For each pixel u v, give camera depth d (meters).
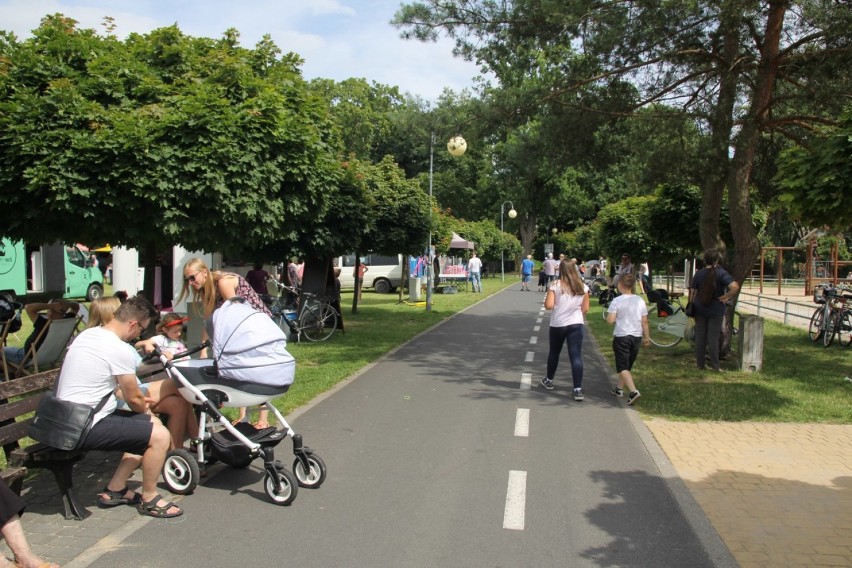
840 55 9.02
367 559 3.88
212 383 4.89
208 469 5.44
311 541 4.11
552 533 4.26
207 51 8.81
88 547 4.02
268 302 12.98
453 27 10.55
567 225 69.50
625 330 7.83
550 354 8.60
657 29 9.74
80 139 6.68
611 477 5.30
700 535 4.25
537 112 11.30
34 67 7.23
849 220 7.10
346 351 11.85
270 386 4.86
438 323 17.06
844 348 12.55
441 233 28.03
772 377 9.51
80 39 7.65
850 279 29.66
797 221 7.81
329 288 14.64
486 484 5.11
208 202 7.40
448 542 4.11
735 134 10.34
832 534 4.27
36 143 6.56
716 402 7.89
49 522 4.38
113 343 4.40
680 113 10.91
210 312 5.87
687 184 13.45
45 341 8.26
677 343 12.77
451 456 5.79
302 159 8.24
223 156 7.32
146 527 4.31
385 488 5.02
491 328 16.00
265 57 9.20
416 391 8.48
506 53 10.83
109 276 34.66
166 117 7.11
